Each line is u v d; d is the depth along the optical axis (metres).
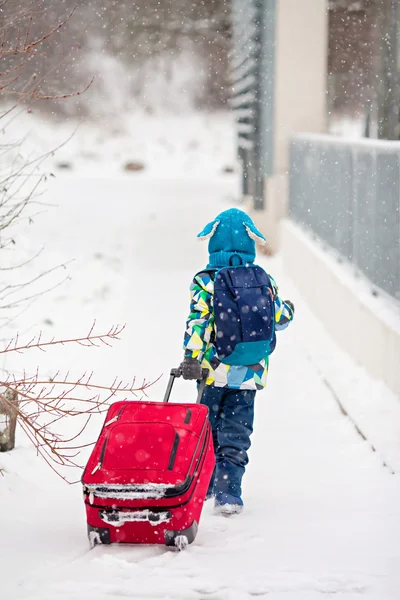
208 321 6.92
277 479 8.09
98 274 21.48
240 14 29.06
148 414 6.44
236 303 6.86
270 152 24.41
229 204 40.44
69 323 15.68
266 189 25.28
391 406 10.34
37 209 36.84
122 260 24.16
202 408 6.59
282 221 23.84
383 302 12.14
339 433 9.60
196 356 6.77
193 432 6.22
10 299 17.20
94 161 67.50
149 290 19.38
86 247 26.50
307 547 6.09
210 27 39.28
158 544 6.07
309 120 23.77
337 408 10.70
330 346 14.45
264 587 5.28
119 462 5.97
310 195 19.33
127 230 31.25
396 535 6.36
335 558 5.85
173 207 39.56
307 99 23.73
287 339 15.09
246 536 6.36
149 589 5.23
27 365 12.34
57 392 11.02
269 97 24.19
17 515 6.93
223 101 82.44
